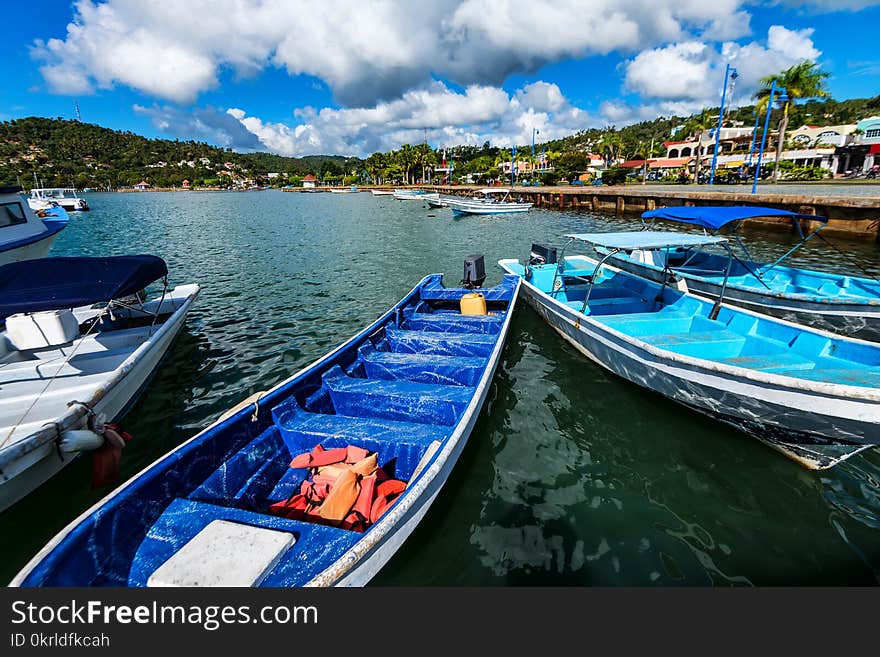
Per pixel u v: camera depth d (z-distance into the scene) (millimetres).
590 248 20469
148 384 7109
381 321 7375
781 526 4289
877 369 5184
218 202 73875
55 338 6984
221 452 4094
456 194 66812
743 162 54031
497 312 9375
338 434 4457
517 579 3770
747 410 4969
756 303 9531
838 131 57156
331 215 42750
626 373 6633
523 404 6504
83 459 5102
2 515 4492
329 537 3164
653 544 4121
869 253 16641
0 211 11586
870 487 4754
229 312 11453
